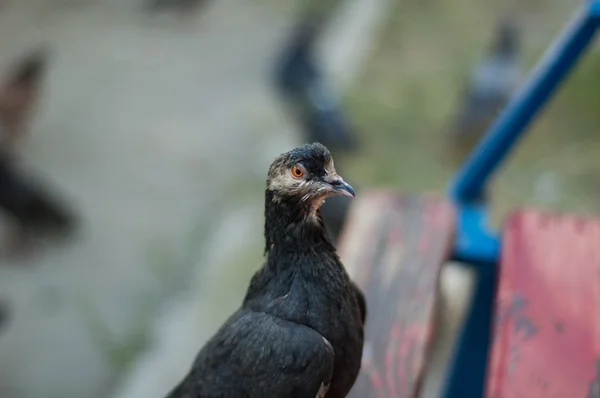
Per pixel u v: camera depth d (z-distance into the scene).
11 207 9.82
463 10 13.10
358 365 3.21
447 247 4.11
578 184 9.50
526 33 12.48
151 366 8.04
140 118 11.90
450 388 5.10
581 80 10.75
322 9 13.57
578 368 3.27
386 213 4.32
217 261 9.22
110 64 13.09
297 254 3.14
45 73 12.04
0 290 9.44
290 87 10.80
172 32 13.84
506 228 4.16
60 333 8.74
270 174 3.19
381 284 3.89
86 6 14.71
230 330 3.15
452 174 9.93
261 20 13.91
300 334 2.99
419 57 12.12
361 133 10.67
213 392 3.10
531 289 3.70
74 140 11.57
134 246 9.84
